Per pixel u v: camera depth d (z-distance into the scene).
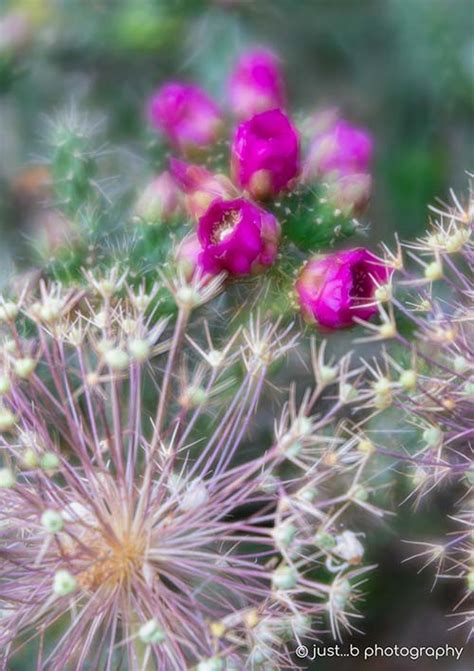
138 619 0.65
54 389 0.72
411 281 0.70
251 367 0.67
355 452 0.68
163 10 0.93
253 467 0.66
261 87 0.76
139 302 0.68
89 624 0.68
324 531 0.64
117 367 0.65
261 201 0.71
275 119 0.71
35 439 0.66
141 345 0.65
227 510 0.66
